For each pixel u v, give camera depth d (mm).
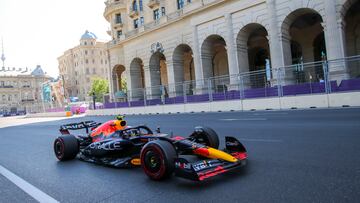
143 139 6305
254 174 5195
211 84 26766
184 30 36250
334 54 23266
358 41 28969
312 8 24703
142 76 51094
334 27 23297
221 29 31781
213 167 5012
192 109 27594
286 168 5375
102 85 95125
